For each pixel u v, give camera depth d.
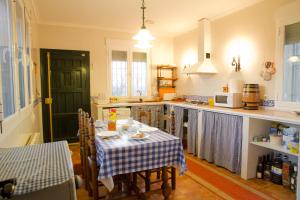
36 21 4.34
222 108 3.45
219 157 3.31
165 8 3.65
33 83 3.83
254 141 2.85
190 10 3.75
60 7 3.61
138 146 1.99
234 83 3.52
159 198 2.43
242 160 2.92
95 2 3.38
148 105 4.85
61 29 4.61
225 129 3.18
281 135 2.74
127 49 5.20
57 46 4.60
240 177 2.95
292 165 2.64
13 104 1.98
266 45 3.22
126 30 5.13
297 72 2.87
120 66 5.18
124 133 2.46
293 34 2.89
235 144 3.02
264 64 3.25
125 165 1.95
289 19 2.89
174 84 5.64
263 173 2.90
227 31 3.88
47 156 1.09
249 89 3.22
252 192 2.53
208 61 4.21
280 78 3.03
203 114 3.62
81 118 2.87
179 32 5.29
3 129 1.52
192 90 4.96
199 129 3.72
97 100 4.68
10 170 0.89
